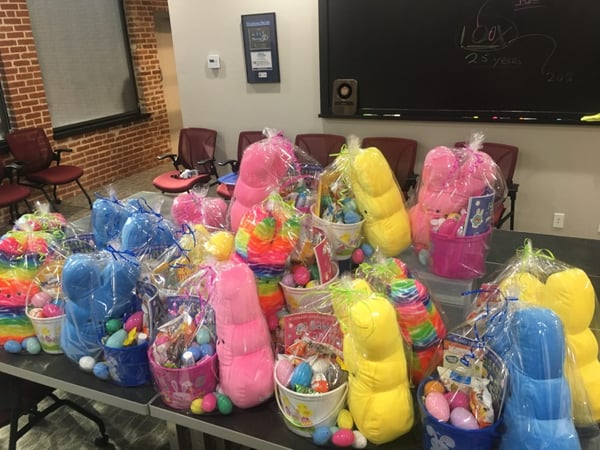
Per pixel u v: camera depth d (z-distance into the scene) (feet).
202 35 14.56
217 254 5.03
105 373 4.62
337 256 5.34
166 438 7.14
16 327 5.17
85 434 7.25
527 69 11.25
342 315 3.90
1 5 15.07
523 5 10.80
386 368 3.55
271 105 14.42
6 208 16.10
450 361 3.70
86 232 6.37
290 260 4.73
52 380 4.82
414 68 12.32
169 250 5.16
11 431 6.08
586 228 12.03
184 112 15.81
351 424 3.77
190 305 4.52
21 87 16.03
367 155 5.25
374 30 12.35
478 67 11.68
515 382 3.25
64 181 15.44
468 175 5.28
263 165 5.55
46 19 17.13
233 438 4.05
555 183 11.93
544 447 3.03
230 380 4.02
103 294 4.53
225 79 14.76
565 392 3.16
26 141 15.58
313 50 13.30
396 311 3.99
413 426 3.86
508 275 4.55
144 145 21.67
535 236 7.25
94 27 19.08
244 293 4.02
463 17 11.42
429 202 5.52
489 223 5.42
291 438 3.91
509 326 3.51
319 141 13.30
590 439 3.63
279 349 4.39
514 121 11.67
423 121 12.73
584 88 10.94
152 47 21.34
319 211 5.55
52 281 5.23
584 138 11.32
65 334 4.82
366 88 12.98
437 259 5.56
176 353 4.25
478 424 3.33
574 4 10.40
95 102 19.51
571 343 3.69
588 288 3.71
